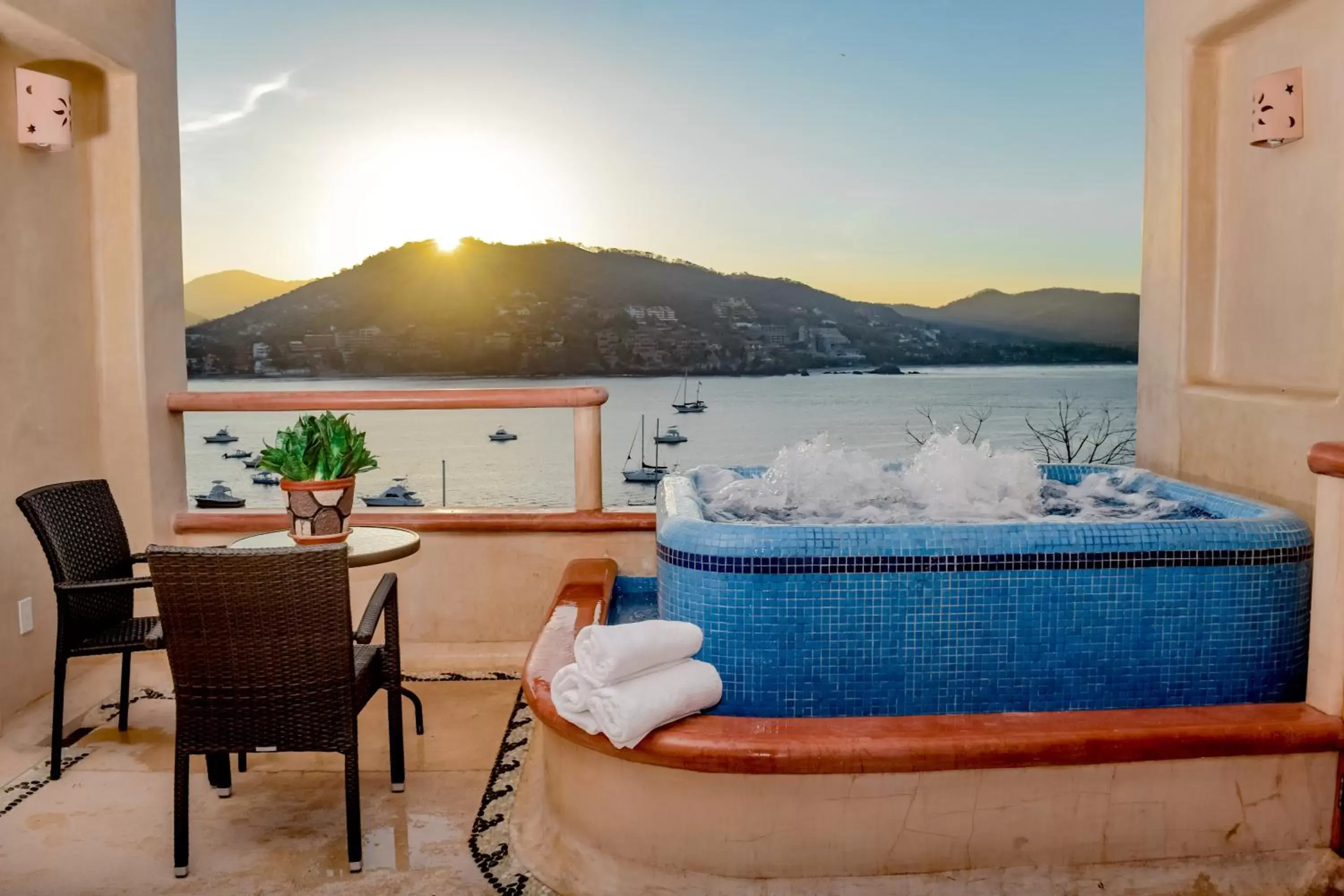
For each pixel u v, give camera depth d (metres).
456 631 3.62
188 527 3.64
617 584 3.39
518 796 2.46
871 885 1.89
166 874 2.07
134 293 3.46
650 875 1.92
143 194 3.48
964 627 2.19
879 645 2.19
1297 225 2.80
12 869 2.10
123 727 2.91
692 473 3.39
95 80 3.42
